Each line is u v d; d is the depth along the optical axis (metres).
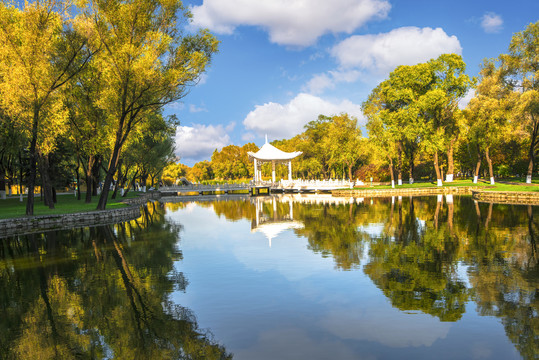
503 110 41.00
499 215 21.98
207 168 137.00
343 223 20.81
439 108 45.56
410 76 46.97
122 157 37.97
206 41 25.05
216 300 8.50
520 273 9.83
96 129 28.11
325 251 13.45
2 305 8.56
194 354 5.96
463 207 27.47
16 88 20.56
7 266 12.54
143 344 6.41
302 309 7.80
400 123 48.69
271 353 5.95
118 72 23.86
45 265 12.51
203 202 46.31
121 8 23.31
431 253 12.47
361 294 8.60
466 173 77.50
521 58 38.84
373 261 11.62
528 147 53.06
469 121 48.47
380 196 44.84
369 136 49.28
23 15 21.36
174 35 25.41
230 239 17.00
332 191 51.19
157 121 34.84
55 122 22.88
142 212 33.16
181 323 7.26
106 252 14.50
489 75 44.62
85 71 25.25
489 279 9.38
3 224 20.67
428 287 8.92
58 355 6.11
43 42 21.56
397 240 15.04
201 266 11.80
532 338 6.23
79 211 26.00
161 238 17.73
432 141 45.94
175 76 23.39
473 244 13.73
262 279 10.11
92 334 6.89
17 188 63.78
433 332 6.54
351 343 6.22
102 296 9.02
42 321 7.57
